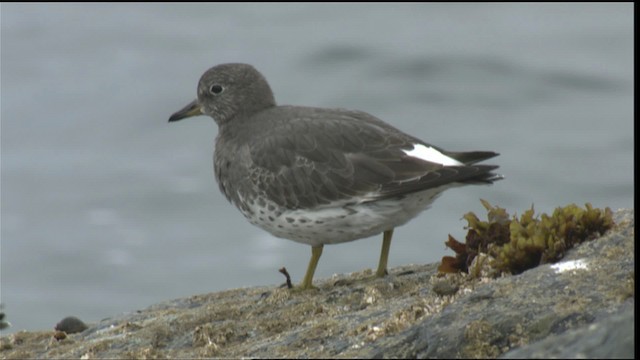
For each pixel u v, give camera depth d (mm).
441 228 29844
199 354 8555
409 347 7402
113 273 28562
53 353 9359
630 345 6254
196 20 70625
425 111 45156
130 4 75062
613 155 37562
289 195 10352
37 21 69938
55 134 44938
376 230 10281
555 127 41969
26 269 29141
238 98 11445
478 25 62594
